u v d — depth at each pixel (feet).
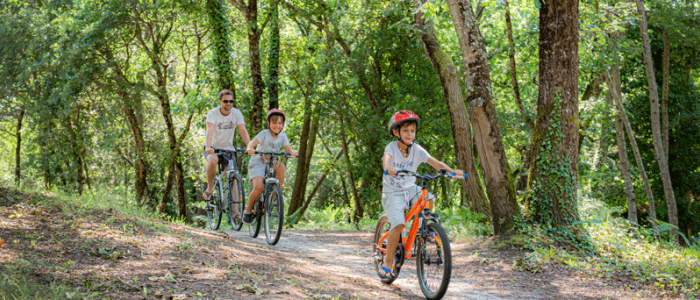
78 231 16.37
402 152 15.64
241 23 64.69
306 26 62.85
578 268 22.09
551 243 25.26
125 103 59.00
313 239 31.81
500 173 28.55
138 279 12.21
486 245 27.14
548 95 27.04
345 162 68.54
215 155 26.55
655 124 45.85
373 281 17.75
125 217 20.98
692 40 61.11
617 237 26.78
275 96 57.93
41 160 70.49
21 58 57.26
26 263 12.00
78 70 55.21
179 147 65.92
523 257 23.86
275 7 55.62
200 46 68.85
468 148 33.94
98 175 78.84
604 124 62.28
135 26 59.21
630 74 71.15
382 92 59.11
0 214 17.01
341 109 58.39
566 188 26.53
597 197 73.92
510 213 28.04
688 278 20.97
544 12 26.94
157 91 65.46
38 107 57.26
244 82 59.26
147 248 15.80
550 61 26.96
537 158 27.25
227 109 25.96
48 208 19.42
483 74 29.63
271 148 24.72
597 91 68.23
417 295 16.02
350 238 33.35
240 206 27.09
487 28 63.36
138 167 68.44
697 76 80.64
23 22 57.77
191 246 17.31
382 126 56.39
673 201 45.47
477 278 20.90
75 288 11.02
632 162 75.10
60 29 56.65
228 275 14.01
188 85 74.38
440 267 14.60
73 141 65.82
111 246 15.07
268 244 24.49
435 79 56.59
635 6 45.37
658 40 67.92
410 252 15.93
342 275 18.04
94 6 55.83
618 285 19.75
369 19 56.85
